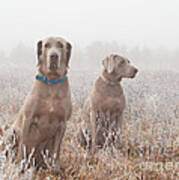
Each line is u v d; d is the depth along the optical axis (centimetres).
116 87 458
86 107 473
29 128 310
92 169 310
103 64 472
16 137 324
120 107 459
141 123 488
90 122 457
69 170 331
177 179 307
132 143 403
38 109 303
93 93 457
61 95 309
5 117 487
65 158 360
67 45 328
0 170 226
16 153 329
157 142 399
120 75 462
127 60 477
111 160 314
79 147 401
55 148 323
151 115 506
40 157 339
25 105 306
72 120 520
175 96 621
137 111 541
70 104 324
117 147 404
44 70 307
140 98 632
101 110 452
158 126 464
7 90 694
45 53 308
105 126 446
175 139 444
